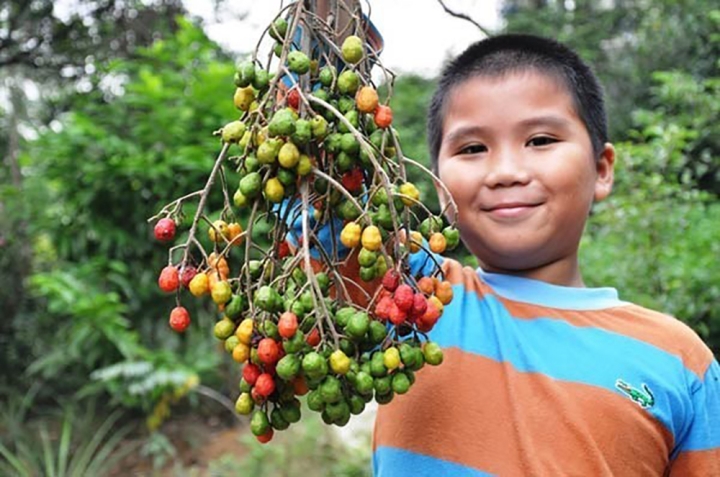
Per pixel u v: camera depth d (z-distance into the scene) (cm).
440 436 175
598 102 201
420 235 147
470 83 184
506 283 191
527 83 181
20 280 794
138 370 578
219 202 583
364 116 147
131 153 601
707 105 630
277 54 150
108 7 873
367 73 149
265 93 145
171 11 895
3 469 553
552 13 1108
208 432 654
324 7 159
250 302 139
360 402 141
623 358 178
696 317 461
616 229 492
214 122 631
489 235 182
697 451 182
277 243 146
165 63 708
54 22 862
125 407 664
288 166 136
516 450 170
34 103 929
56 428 653
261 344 135
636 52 981
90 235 635
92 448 567
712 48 888
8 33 855
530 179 178
